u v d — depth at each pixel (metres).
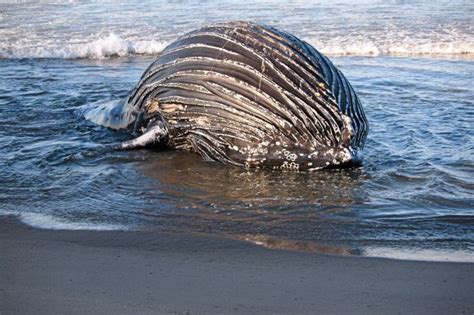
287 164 23.28
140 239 18.08
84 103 32.88
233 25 24.52
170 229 18.92
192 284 15.27
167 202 21.06
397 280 15.57
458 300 14.57
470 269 16.23
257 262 16.56
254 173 23.50
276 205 20.88
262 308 14.14
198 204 20.94
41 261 16.47
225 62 23.58
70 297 14.56
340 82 23.42
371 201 21.17
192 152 25.67
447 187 22.25
